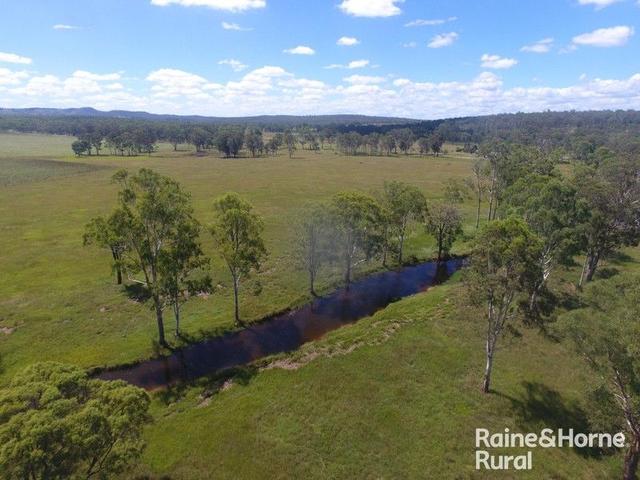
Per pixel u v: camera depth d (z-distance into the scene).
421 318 43.66
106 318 45.47
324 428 28.53
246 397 32.09
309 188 115.88
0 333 42.03
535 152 104.44
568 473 25.66
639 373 20.61
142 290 51.66
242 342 42.22
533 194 48.66
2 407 16.73
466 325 41.44
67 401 17.53
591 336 22.75
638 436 23.20
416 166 170.12
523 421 29.48
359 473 25.19
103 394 19.70
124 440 19.20
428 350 37.44
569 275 55.03
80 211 88.31
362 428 28.52
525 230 29.78
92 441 16.52
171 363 38.50
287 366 36.19
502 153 96.94
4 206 92.00
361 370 34.69
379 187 115.50
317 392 32.25
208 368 37.75
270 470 25.38
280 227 79.12
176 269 38.31
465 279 32.22
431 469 25.50
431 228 66.44
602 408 24.48
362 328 42.94
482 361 36.03
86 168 149.38
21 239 70.19
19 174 133.25
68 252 64.56
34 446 15.23
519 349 37.78
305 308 50.34
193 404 32.09
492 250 29.39
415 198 62.84
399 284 57.81
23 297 49.62
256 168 159.25
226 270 58.38
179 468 25.59
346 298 53.16
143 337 42.12
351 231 53.72
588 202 46.56
